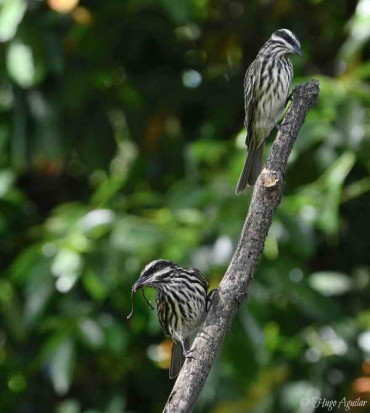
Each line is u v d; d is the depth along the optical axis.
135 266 11.87
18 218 13.84
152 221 12.12
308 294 12.11
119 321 12.94
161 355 13.02
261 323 11.72
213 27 14.74
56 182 14.85
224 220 11.78
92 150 14.14
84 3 13.78
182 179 13.73
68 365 12.10
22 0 12.33
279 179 6.81
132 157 14.63
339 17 14.02
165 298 9.46
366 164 12.00
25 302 12.75
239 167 12.04
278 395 12.20
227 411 11.84
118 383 13.45
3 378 13.32
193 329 9.58
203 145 12.59
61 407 12.90
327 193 12.13
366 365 12.45
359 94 12.25
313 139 11.91
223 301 6.73
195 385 6.58
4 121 13.41
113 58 14.33
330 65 14.30
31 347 13.52
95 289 11.79
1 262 13.87
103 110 14.25
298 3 14.30
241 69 14.77
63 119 13.76
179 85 14.55
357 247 13.95
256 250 6.77
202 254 11.58
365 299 13.67
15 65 12.59
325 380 12.64
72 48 13.69
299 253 12.46
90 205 12.75
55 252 12.12
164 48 14.80
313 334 12.58
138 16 14.18
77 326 12.28
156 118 14.48
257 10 14.48
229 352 11.80
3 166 13.48
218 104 14.62
